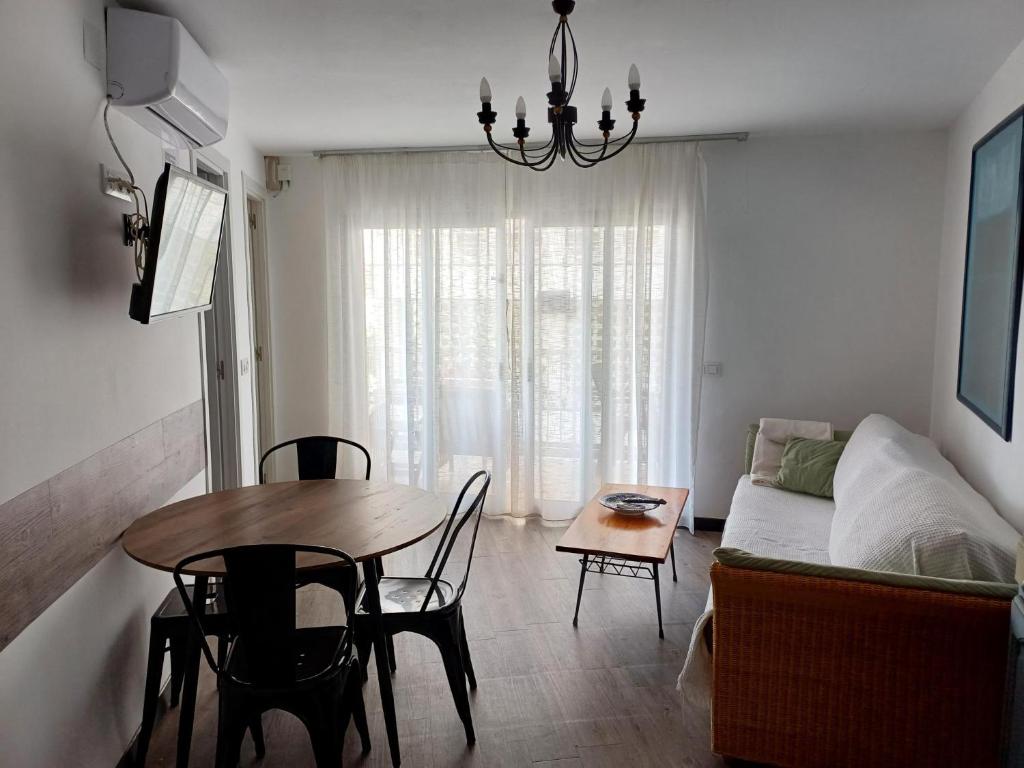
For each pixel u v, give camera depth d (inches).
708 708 104.0
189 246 100.0
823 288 173.3
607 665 116.4
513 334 184.7
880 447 127.0
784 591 82.4
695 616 133.7
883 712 82.1
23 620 70.1
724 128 163.5
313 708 78.0
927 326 169.9
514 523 187.3
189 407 121.0
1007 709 69.0
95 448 86.8
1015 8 97.0
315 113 147.6
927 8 97.2
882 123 159.2
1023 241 104.7
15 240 70.3
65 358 79.9
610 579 151.6
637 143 173.8
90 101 87.5
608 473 183.0
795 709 85.5
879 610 79.7
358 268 187.8
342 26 101.9
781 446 162.2
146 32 91.7
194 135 110.8
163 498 109.3
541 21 100.6
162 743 96.7
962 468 142.6
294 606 74.9
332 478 127.9
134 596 97.7
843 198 170.2
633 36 106.2
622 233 177.8
